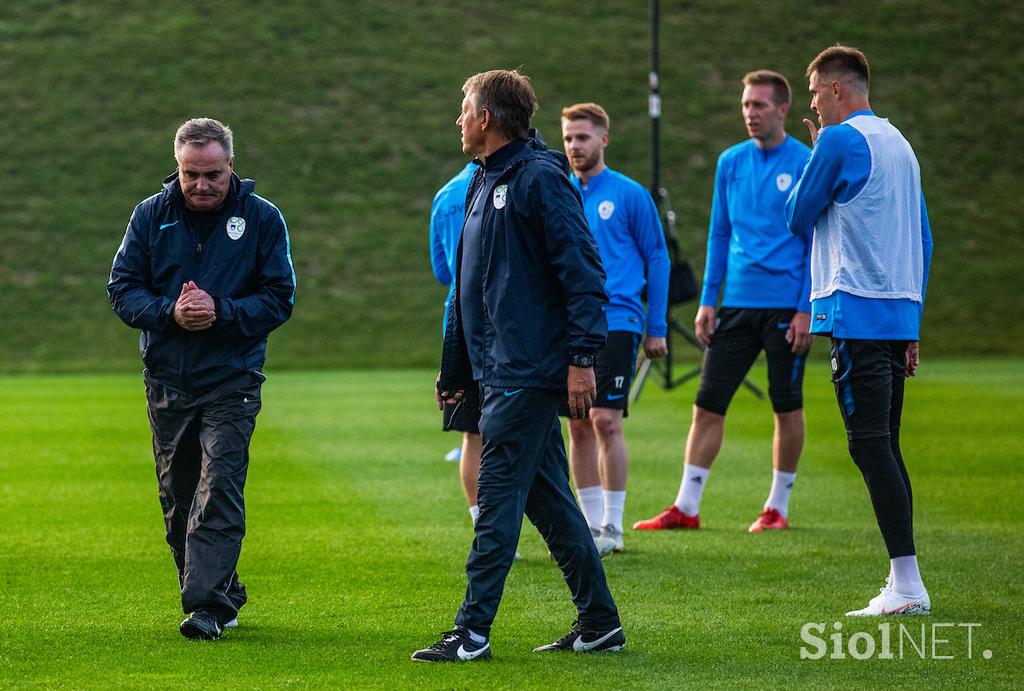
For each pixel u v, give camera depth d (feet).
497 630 60.80
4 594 69.00
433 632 59.98
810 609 64.80
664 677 51.55
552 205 53.06
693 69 419.33
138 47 412.36
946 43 444.14
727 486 112.98
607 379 83.05
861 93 67.67
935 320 311.06
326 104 394.93
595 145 87.92
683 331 171.22
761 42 435.12
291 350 285.23
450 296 61.05
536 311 53.78
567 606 66.33
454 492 108.68
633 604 66.08
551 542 55.93
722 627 60.80
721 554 81.00
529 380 53.47
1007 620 61.72
